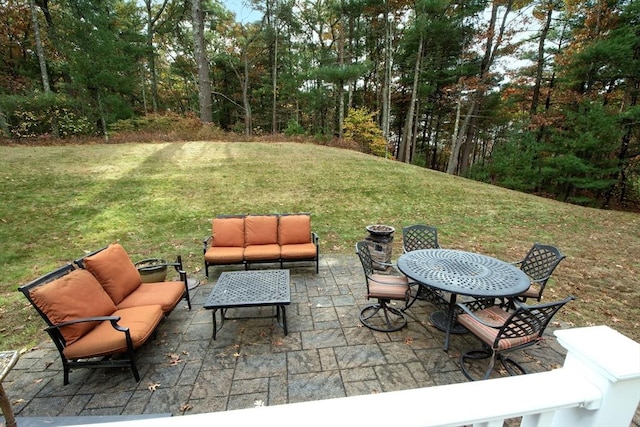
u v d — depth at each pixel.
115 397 2.26
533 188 13.32
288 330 3.11
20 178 7.11
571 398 0.95
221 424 0.80
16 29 14.92
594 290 4.08
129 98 19.80
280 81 21.41
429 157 23.33
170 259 4.91
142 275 3.59
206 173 8.72
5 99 11.34
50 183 7.10
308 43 21.80
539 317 2.22
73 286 2.49
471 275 2.81
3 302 3.62
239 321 3.28
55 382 2.42
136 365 2.54
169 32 20.70
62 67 13.99
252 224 4.75
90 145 10.93
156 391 2.32
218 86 23.89
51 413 2.12
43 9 14.11
